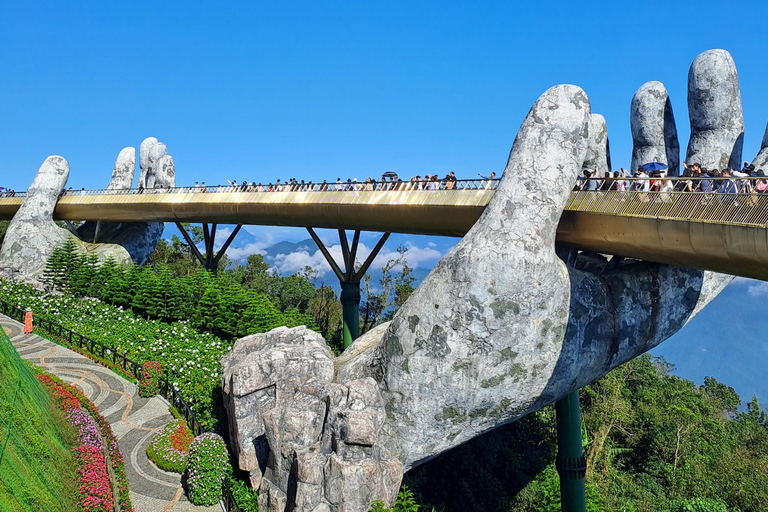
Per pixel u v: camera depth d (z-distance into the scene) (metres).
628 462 55.53
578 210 23.50
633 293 25.34
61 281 53.66
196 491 23.02
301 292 76.25
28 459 19.73
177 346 39.19
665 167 23.89
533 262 22.77
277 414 24.03
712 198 18.05
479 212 29.50
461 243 23.91
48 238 58.16
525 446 47.81
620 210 21.53
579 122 24.42
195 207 49.09
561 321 23.52
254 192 44.41
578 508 30.30
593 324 24.36
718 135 26.81
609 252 23.91
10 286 50.53
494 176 29.61
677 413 57.69
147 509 22.61
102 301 51.16
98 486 21.62
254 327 42.94
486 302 22.88
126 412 29.86
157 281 47.56
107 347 36.16
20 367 25.16
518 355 23.16
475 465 41.16
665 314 26.09
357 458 22.16
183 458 25.12
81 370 34.34
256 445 24.88
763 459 55.78
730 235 17.28
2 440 18.97
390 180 35.44
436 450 24.59
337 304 79.94
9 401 21.33
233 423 25.58
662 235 19.77
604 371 25.53
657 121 29.41
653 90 29.45
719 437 60.03
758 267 17.00
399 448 24.38
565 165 23.78
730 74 26.62
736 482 50.84
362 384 23.47
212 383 32.34
